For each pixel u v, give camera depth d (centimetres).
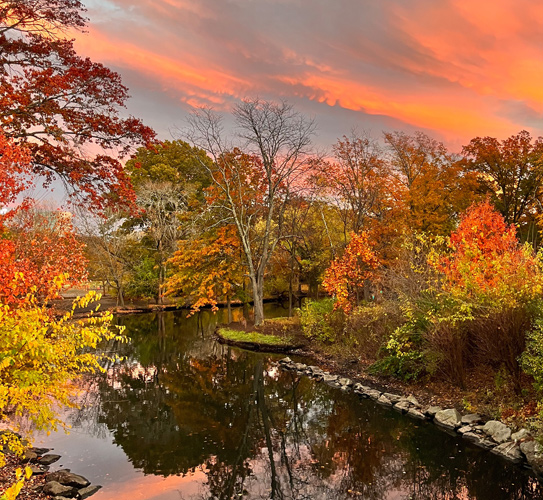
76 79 1051
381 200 2577
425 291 1280
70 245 1645
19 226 1777
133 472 796
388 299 1538
